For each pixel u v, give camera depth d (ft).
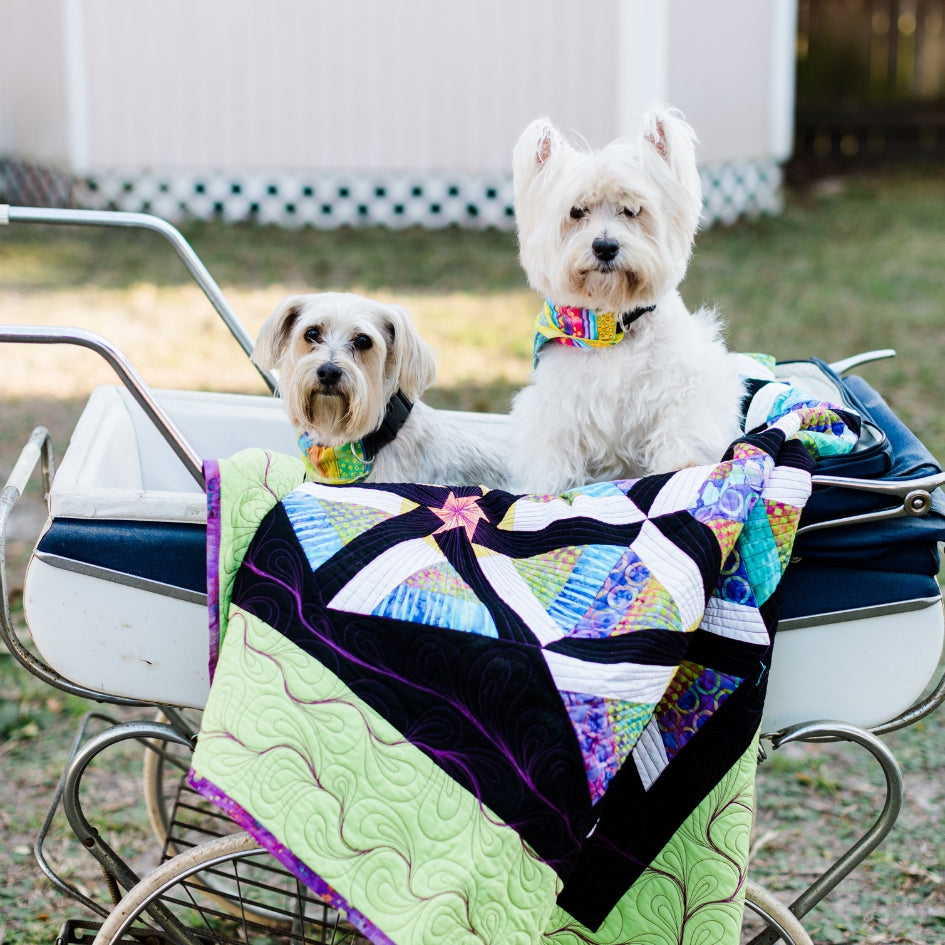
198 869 6.64
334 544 6.36
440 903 5.65
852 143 51.83
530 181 8.34
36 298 28.14
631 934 6.48
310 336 8.81
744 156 39.04
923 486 6.37
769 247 34.68
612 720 5.88
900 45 51.85
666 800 6.44
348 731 5.90
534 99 35.42
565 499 6.82
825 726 6.64
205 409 9.48
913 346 24.41
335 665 6.01
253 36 36.04
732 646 6.35
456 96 35.96
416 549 6.40
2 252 33.47
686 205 8.11
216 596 6.23
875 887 9.89
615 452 8.27
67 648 6.52
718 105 37.01
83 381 23.03
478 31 35.24
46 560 6.35
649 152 8.00
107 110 36.65
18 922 9.30
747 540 6.38
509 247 34.12
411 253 33.24
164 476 9.46
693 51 35.32
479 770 5.87
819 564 6.53
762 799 11.23
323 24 35.83
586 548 6.40
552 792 5.83
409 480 9.09
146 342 24.79
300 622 6.10
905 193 44.21
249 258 32.35
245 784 5.78
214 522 6.30
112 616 6.48
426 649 6.01
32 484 18.07
